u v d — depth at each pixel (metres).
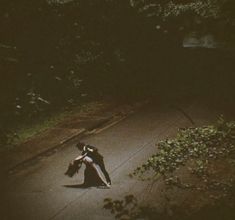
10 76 22.62
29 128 19.25
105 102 24.16
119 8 29.28
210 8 28.12
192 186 12.98
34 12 25.38
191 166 14.72
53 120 20.50
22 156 15.59
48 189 12.85
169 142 16.98
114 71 27.62
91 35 28.67
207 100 26.27
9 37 24.41
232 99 26.48
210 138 17.45
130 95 25.97
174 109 23.58
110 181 12.98
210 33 28.52
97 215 11.07
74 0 27.27
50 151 16.45
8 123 19.61
